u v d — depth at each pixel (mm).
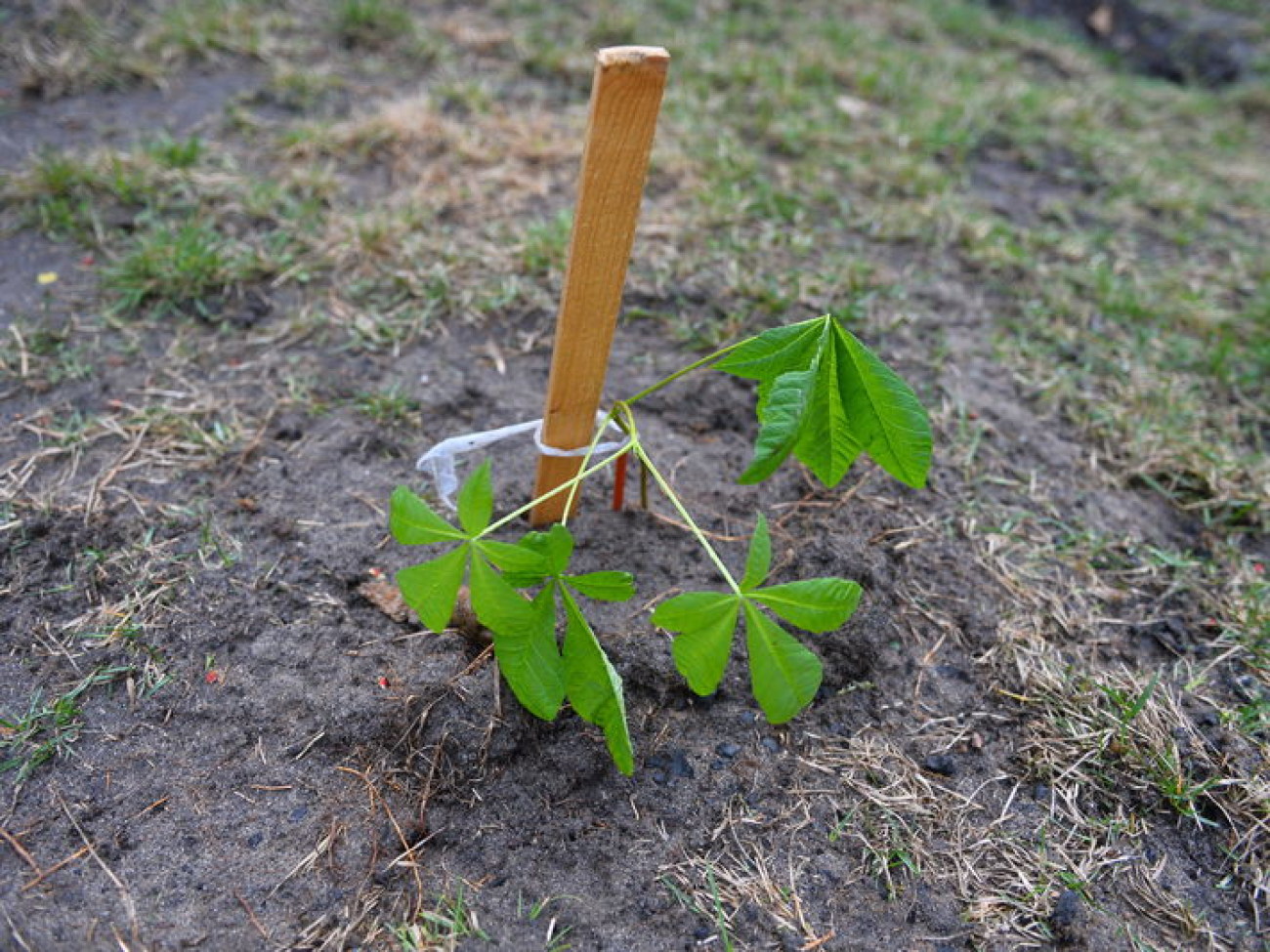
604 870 523
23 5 1115
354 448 711
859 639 628
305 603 613
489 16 1293
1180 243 1073
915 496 730
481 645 600
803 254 940
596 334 552
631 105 464
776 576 659
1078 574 701
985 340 887
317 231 886
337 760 549
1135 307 937
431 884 511
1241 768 590
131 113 1021
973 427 796
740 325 848
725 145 1069
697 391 789
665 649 604
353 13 1193
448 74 1150
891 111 1225
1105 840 558
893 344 861
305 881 504
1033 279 969
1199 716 619
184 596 608
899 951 505
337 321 812
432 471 613
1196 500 772
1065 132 1251
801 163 1089
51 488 663
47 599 602
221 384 749
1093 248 1039
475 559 459
